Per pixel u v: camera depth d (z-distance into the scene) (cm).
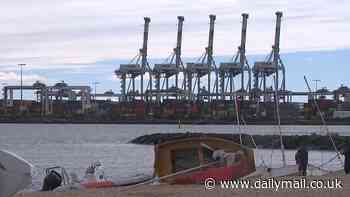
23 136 16662
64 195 2583
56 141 14025
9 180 1667
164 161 3450
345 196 2438
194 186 2977
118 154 9150
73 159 7981
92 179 3709
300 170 3625
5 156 1677
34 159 8019
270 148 10125
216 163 3419
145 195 2541
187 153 3456
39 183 4009
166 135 12438
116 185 3356
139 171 5816
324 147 9712
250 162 3516
